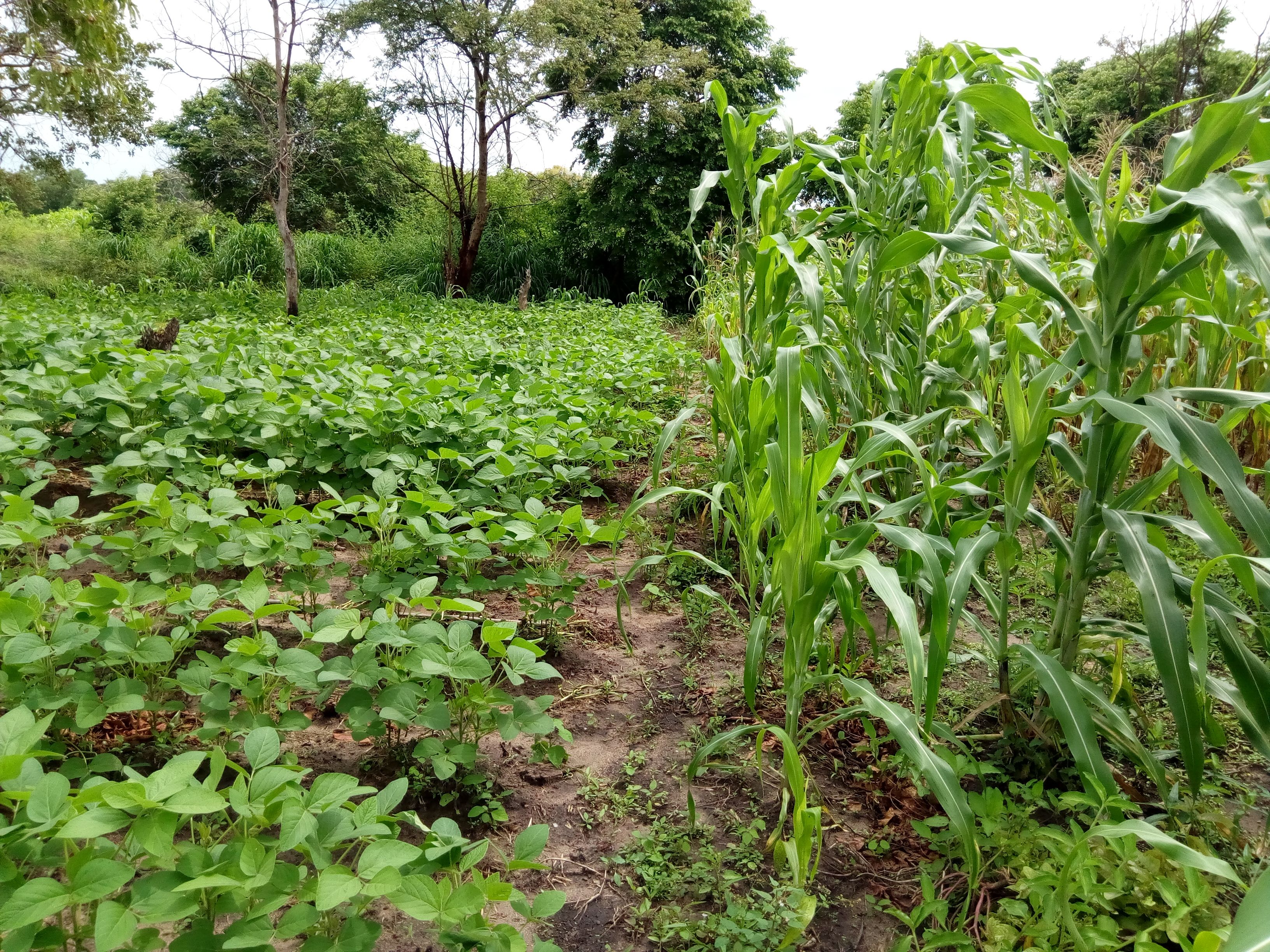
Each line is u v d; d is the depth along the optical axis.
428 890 1.34
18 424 4.07
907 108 3.20
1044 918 1.57
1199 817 1.86
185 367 4.59
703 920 1.77
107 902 1.22
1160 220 1.71
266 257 16.95
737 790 2.23
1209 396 1.80
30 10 9.96
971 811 1.64
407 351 6.71
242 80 10.99
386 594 2.54
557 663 2.88
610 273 19.67
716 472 3.62
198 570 3.01
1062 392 2.10
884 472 2.85
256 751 1.56
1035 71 3.01
